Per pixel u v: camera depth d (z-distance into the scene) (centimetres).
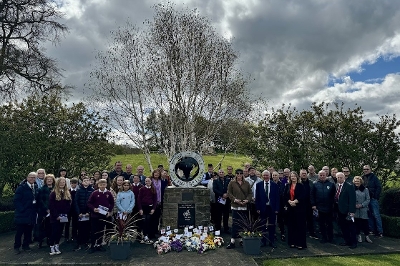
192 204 1002
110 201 841
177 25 1766
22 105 1407
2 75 1681
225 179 1034
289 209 880
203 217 1000
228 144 1927
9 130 1298
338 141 1291
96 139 1475
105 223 854
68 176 1402
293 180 887
